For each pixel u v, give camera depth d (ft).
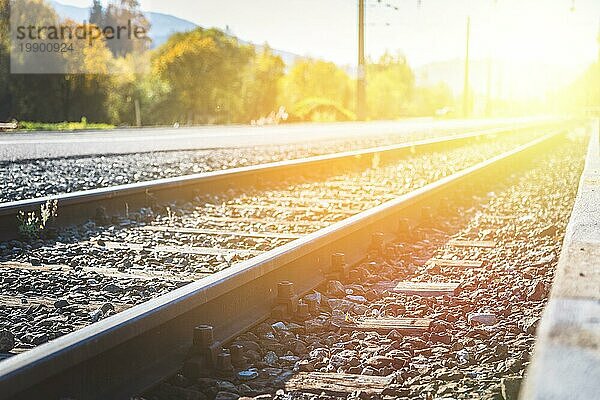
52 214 23.53
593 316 7.77
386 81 286.66
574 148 81.30
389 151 56.08
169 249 20.93
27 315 14.39
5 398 8.62
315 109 195.83
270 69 237.66
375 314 15.72
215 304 13.53
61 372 9.75
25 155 49.88
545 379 6.23
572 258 10.96
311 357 12.91
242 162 48.96
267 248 21.84
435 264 20.95
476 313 15.69
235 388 11.19
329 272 18.69
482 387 11.25
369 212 22.98
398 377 11.70
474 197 36.81
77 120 175.11
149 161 47.75
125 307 14.79
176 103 193.16
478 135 92.22
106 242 21.97
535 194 38.63
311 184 38.47
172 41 217.56
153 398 10.93
